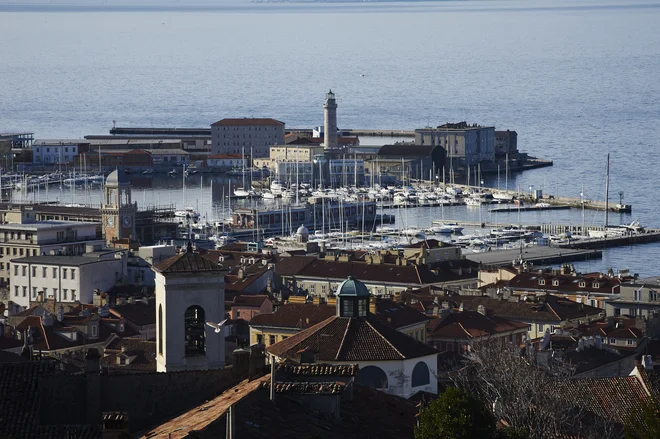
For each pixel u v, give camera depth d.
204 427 186.25
